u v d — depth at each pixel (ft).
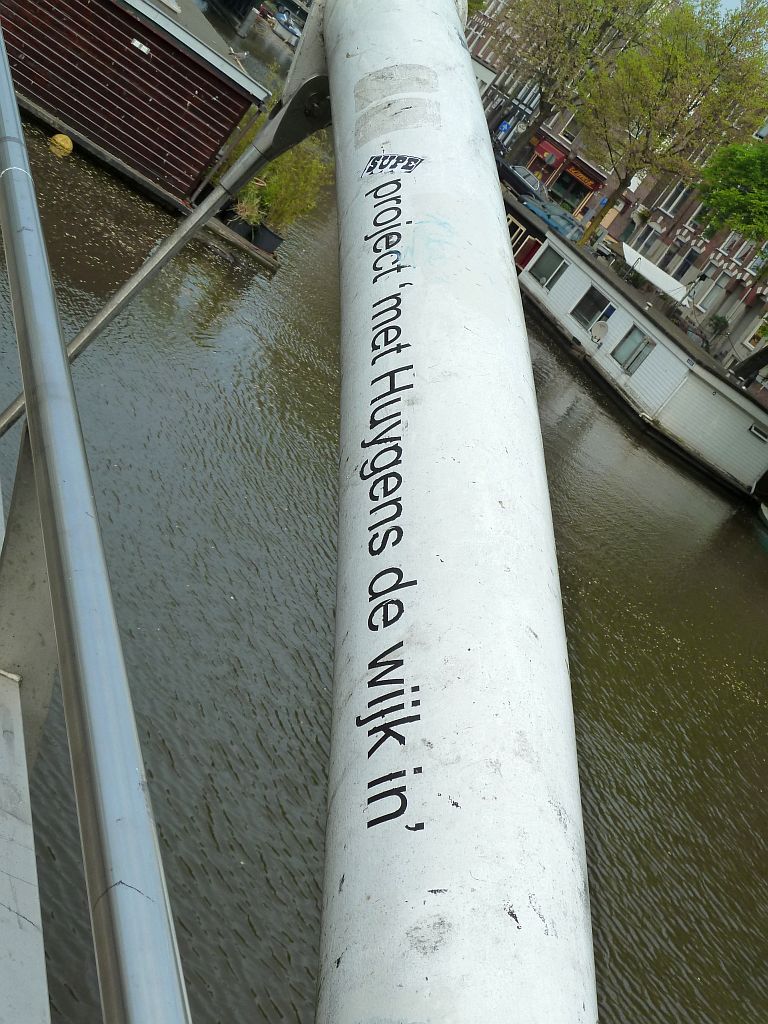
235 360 49.88
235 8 93.71
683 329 136.36
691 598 64.54
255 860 26.61
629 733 46.26
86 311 44.86
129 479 36.40
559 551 60.64
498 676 4.96
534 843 4.37
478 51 173.27
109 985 1.86
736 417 93.50
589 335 104.47
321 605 36.86
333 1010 4.10
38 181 53.16
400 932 4.10
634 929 35.53
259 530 38.45
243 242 61.16
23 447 4.25
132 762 2.24
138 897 1.98
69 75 57.31
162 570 33.55
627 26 147.64
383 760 4.75
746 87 126.21
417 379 6.61
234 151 60.75
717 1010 34.09
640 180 164.55
